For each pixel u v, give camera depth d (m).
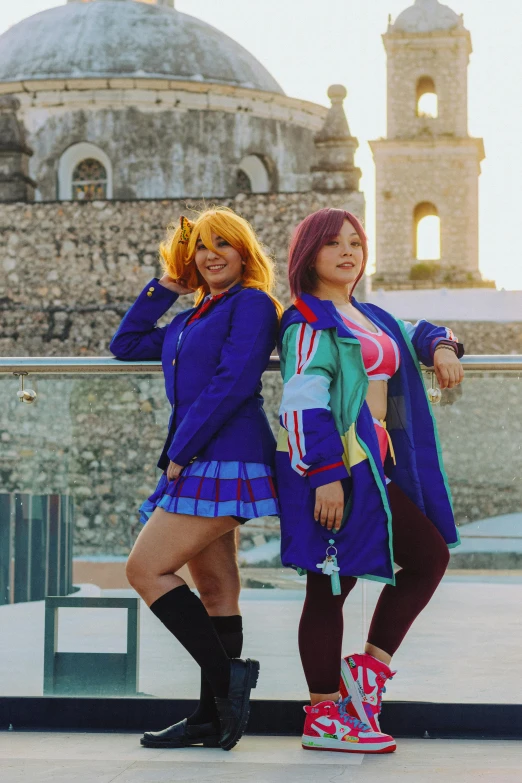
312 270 4.29
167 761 3.86
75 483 4.61
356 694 4.13
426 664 4.42
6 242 25.30
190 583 4.45
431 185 43.78
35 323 25.14
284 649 4.48
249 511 3.95
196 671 4.45
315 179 24.98
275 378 4.72
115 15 29.11
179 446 3.95
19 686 4.52
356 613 4.41
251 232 4.28
